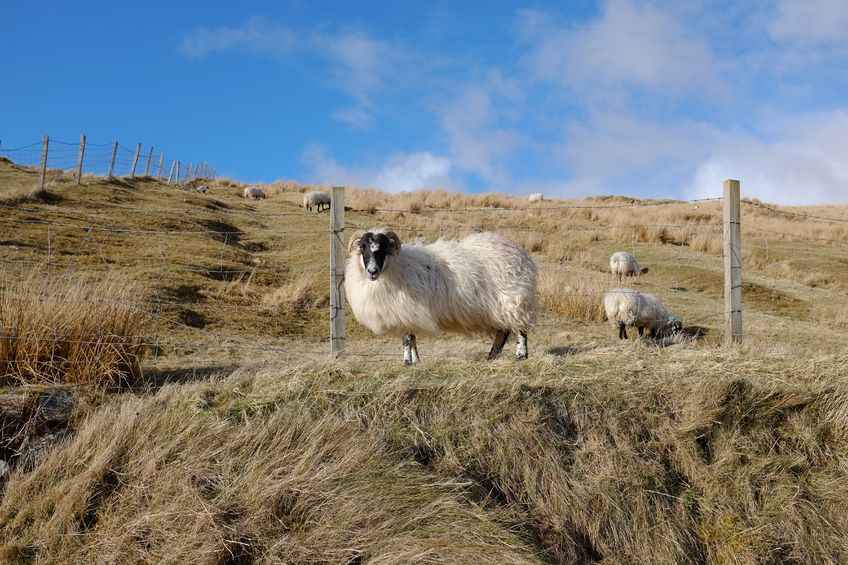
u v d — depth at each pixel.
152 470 5.16
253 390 6.09
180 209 24.62
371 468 5.31
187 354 8.67
